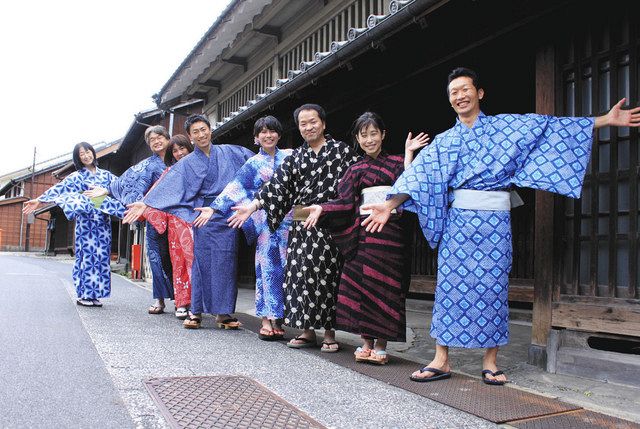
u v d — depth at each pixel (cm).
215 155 496
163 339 421
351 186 362
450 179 312
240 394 275
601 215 321
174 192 480
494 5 355
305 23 838
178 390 277
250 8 834
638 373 295
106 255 603
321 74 512
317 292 391
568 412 258
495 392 290
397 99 568
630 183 305
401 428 233
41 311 543
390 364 361
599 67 325
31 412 238
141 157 1748
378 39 421
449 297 307
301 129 398
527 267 624
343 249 367
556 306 335
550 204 341
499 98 635
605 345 378
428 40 422
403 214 353
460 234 304
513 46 384
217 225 479
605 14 321
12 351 352
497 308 304
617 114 287
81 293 597
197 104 1361
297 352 396
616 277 311
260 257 446
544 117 299
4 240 4075
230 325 495
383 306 347
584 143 290
